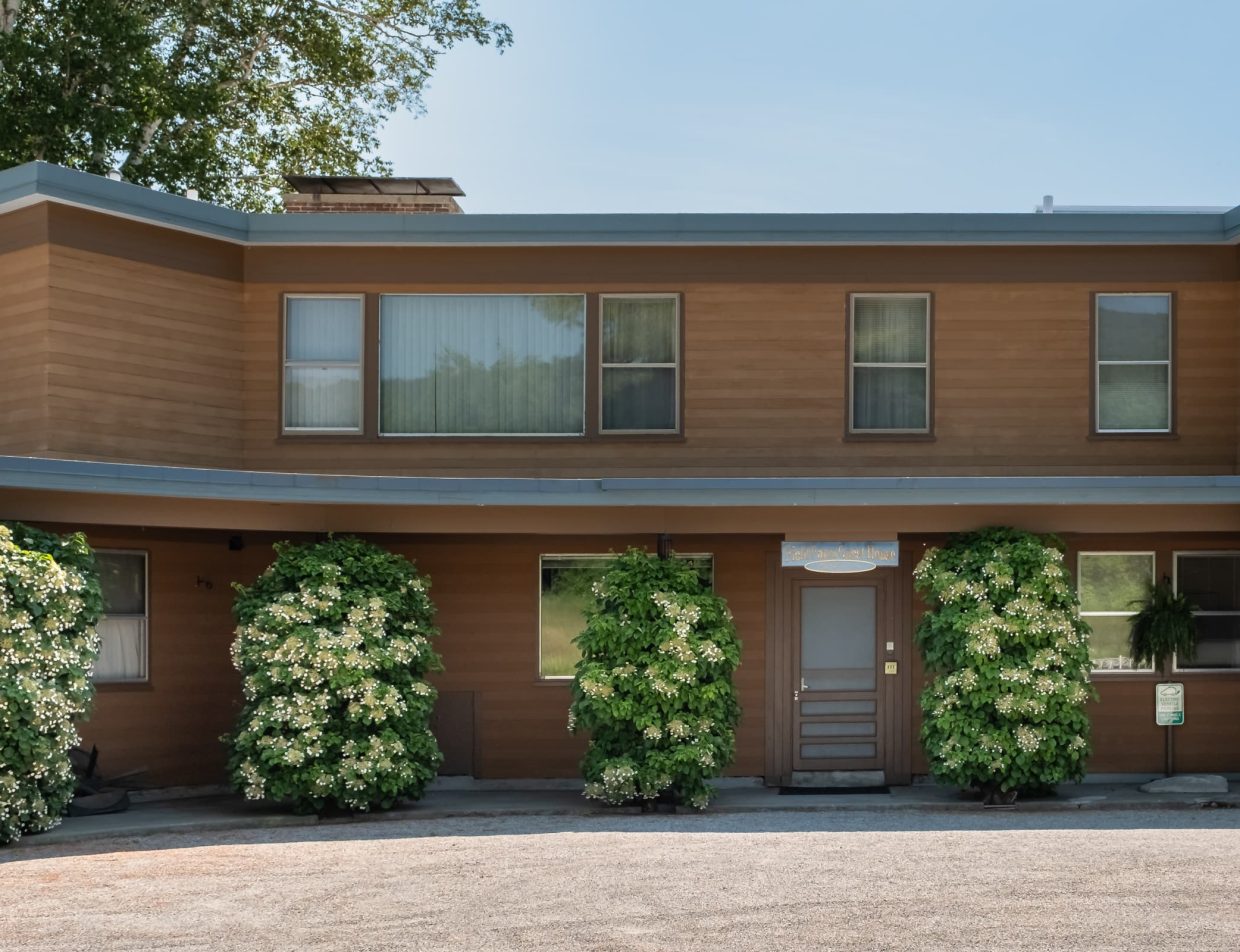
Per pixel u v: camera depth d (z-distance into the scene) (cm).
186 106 2892
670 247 1928
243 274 1925
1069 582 1781
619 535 1898
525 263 1933
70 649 1455
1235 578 1909
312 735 1573
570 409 1930
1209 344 1938
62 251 1753
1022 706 1656
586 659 1686
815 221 1903
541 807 1675
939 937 1046
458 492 1658
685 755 1612
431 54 3312
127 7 2908
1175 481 1678
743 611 1883
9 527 1479
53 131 2694
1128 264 1938
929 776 1875
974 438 1922
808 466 1914
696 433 1917
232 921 1097
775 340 1923
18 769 1417
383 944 1029
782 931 1062
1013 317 1934
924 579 1758
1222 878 1238
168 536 1802
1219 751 1889
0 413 1778
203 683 1822
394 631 1669
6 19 2756
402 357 1933
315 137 3294
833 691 1878
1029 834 1472
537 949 1014
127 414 1798
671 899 1161
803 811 1658
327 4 3231
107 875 1273
